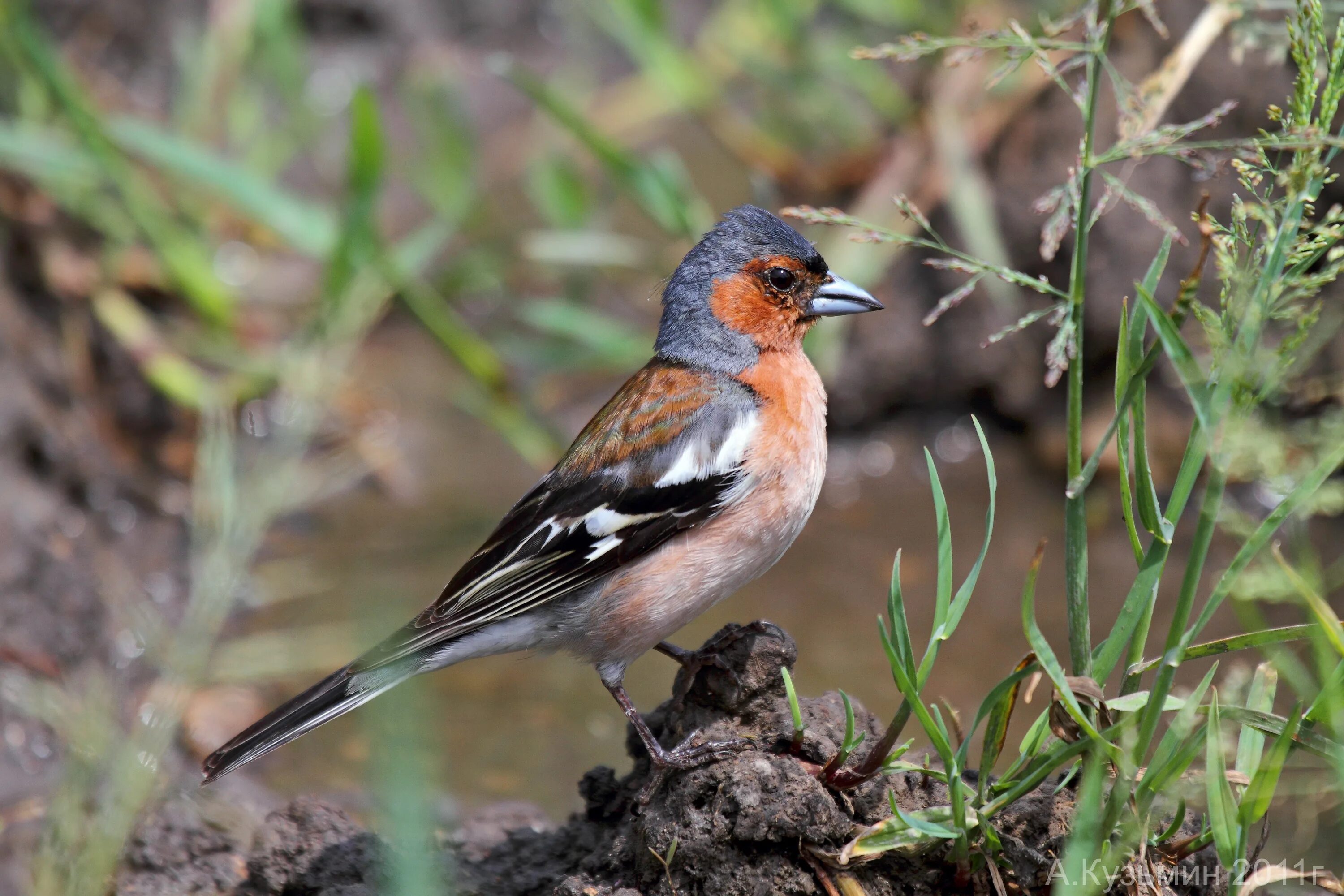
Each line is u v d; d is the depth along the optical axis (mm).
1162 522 6152
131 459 12930
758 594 11680
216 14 15883
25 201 13250
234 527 8867
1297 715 5605
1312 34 5691
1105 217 13086
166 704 8102
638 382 8500
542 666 11070
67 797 7754
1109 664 6223
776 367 8445
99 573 11375
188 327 13805
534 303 13555
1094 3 5855
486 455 13703
